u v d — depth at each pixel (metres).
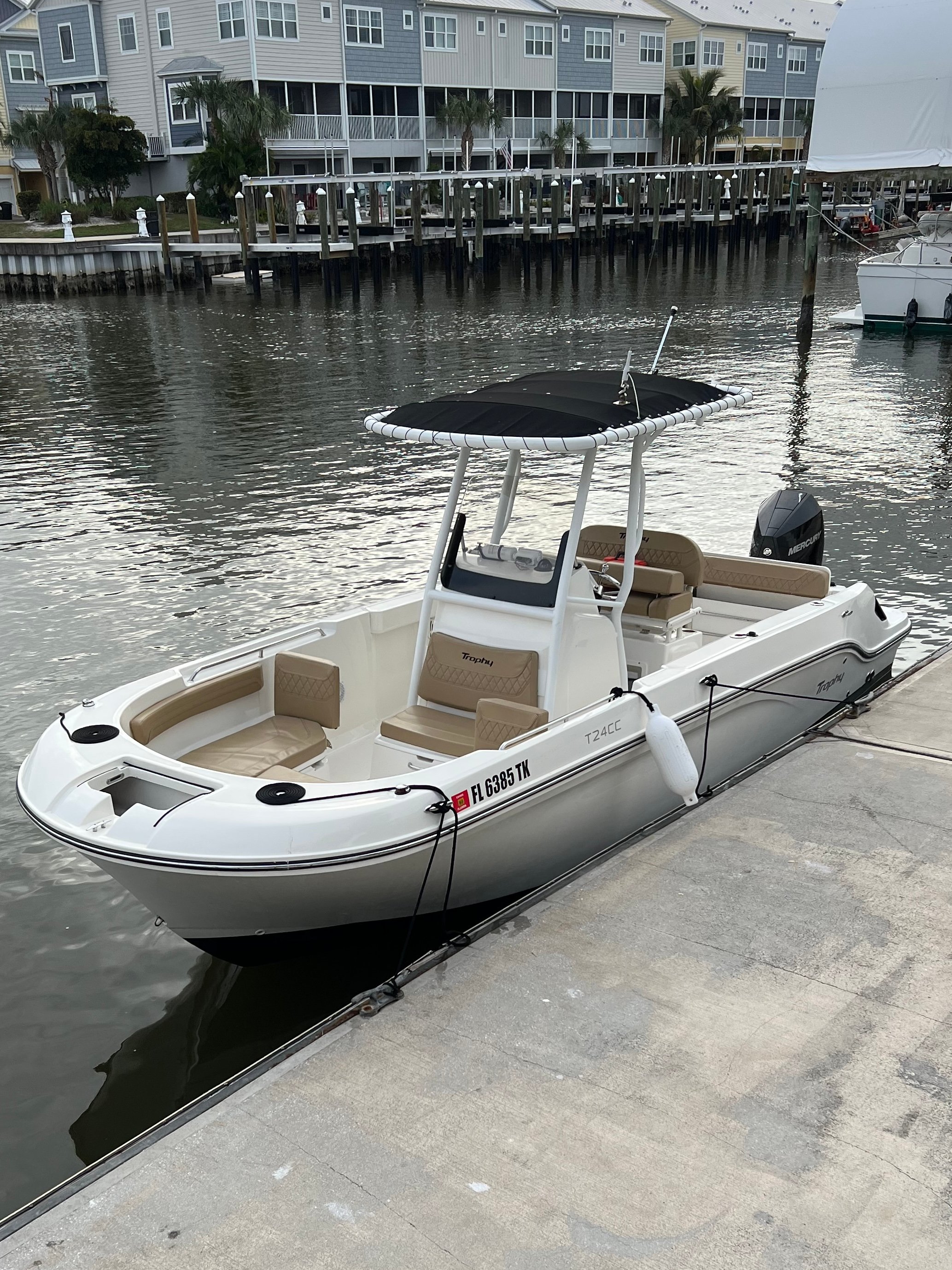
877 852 4.47
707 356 21.02
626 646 5.94
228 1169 3.00
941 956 3.79
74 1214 2.88
